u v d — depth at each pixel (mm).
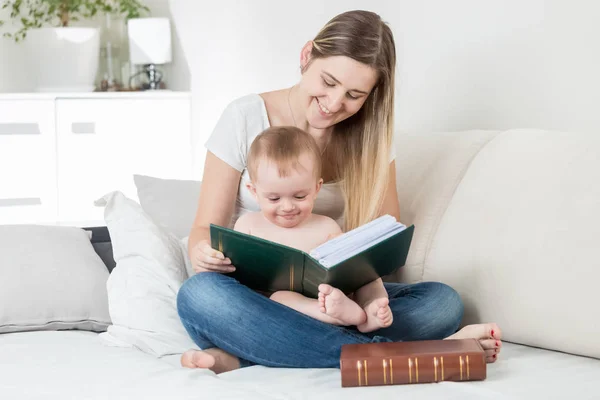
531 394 1143
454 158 1784
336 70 1498
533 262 1445
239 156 1658
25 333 1631
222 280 1397
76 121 3350
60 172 3342
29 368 1314
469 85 2125
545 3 1872
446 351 1229
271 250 1338
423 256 1708
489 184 1614
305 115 1685
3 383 1245
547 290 1407
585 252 1383
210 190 1644
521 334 1448
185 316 1421
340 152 1713
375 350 1254
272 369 1368
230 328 1374
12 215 3287
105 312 1745
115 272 1675
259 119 1676
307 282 1396
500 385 1188
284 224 1549
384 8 2443
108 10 3709
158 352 1483
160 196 2105
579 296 1364
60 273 1738
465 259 1575
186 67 3701
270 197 1511
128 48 3887
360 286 1454
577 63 1798
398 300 1479
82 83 3529
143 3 3896
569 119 1829
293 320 1363
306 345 1358
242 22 3154
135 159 3449
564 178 1482
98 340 1573
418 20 2301
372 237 1352
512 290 1463
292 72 2830
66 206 3359
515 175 1575
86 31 3484
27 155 3285
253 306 1367
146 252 1661
